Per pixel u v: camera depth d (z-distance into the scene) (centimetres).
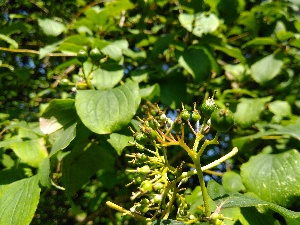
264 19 37
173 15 43
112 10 36
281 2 37
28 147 27
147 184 17
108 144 30
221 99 35
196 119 18
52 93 47
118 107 23
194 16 33
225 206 20
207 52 34
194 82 39
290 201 23
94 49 28
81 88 29
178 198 19
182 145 18
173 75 35
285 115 33
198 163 18
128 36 39
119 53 30
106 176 34
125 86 24
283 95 38
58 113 26
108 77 29
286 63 41
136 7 40
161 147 18
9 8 53
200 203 24
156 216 19
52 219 38
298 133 27
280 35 33
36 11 53
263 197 24
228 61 45
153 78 35
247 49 42
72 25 39
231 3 36
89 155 30
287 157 25
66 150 28
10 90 46
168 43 34
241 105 31
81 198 40
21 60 49
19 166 28
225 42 35
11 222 21
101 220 37
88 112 23
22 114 40
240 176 26
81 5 49
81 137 27
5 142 28
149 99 30
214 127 17
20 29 39
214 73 41
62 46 31
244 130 35
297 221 20
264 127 32
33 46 46
